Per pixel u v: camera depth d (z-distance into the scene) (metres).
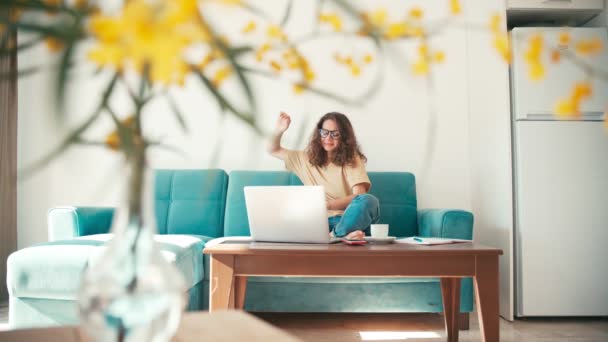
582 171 2.73
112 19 0.23
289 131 3.26
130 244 0.49
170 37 0.24
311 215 1.77
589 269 2.71
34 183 3.24
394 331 2.41
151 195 0.47
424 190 3.29
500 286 2.84
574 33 2.63
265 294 2.46
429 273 1.60
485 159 3.04
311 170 2.81
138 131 0.30
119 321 0.51
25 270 2.03
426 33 0.42
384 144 3.30
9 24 0.23
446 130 3.32
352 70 0.62
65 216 2.51
